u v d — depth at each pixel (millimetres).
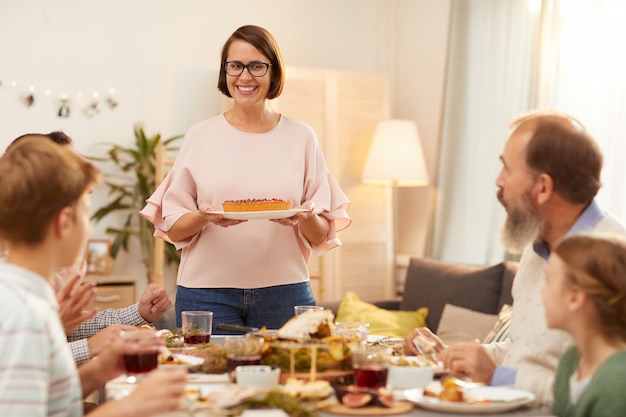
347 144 5461
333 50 5848
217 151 2766
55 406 1421
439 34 5602
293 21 5754
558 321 1626
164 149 5074
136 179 5418
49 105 5234
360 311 4672
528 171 1931
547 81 4434
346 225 2895
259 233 2717
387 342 2322
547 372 1926
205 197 2750
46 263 1462
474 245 4961
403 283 5695
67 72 5273
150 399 1429
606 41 4121
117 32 5379
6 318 1330
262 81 2721
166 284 5457
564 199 1929
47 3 5227
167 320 3719
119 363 1766
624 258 1575
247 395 1566
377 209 5566
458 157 5086
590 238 1614
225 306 2717
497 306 4363
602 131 4141
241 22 5633
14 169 1428
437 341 2170
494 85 4852
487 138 4902
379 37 5945
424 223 5691
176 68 5500
